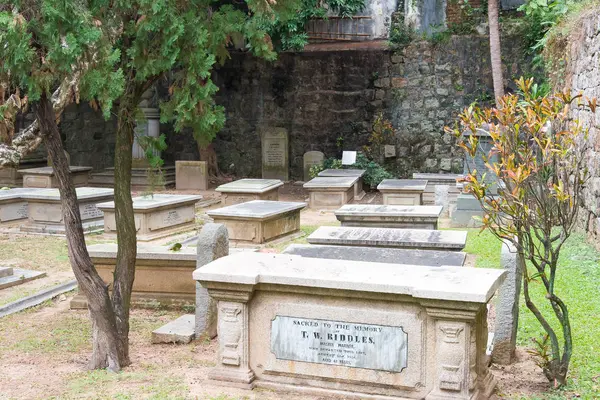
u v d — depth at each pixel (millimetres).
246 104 24625
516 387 6301
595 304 8797
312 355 6027
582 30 13688
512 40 21859
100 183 23547
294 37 22219
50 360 7398
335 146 23797
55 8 5715
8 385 6531
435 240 10008
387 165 23125
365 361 5859
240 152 24922
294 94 24062
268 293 6141
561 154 5984
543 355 6332
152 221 14438
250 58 24266
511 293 6926
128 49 6691
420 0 22828
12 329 8742
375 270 6176
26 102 6469
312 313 6008
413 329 5707
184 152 25156
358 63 23250
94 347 7059
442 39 22391
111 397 6047
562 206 6238
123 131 7230
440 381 5559
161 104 7066
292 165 24438
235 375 6215
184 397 5973
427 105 22719
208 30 7082
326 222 16547
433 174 20828
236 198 17156
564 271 10508
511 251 6953
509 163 5969
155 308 9492
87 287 6906
